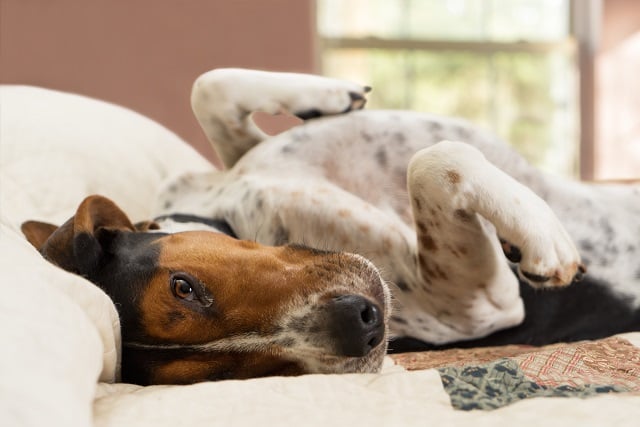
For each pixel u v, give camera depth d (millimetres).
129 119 1249
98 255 729
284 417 565
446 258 827
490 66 2729
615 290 940
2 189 1004
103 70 1875
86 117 1187
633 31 2729
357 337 666
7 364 513
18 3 1786
